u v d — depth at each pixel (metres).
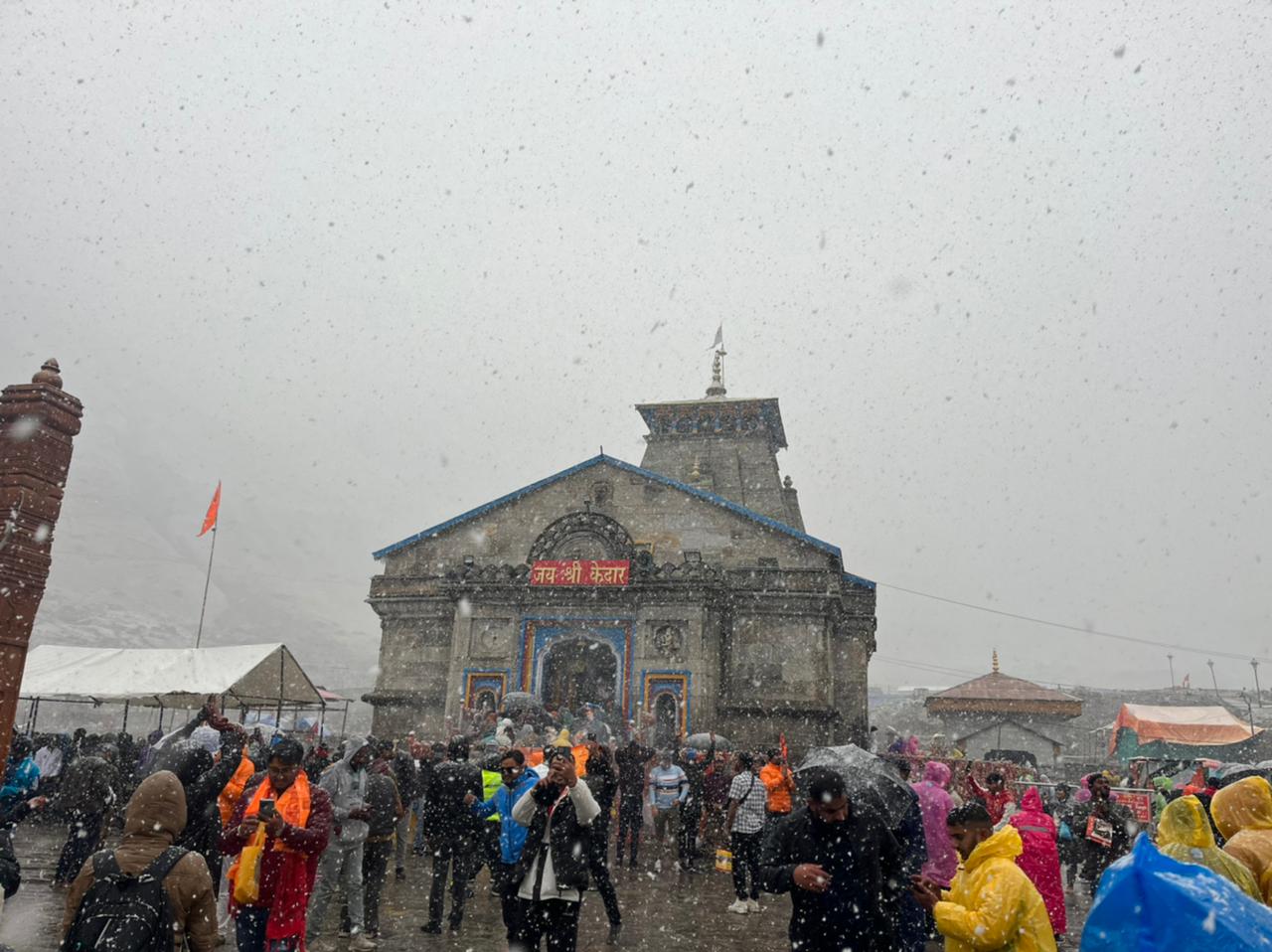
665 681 34.84
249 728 27.45
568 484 41.53
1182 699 71.50
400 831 15.75
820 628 36.69
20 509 7.53
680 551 39.38
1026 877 5.28
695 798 18.27
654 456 53.69
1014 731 55.03
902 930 7.48
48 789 21.75
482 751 20.25
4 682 7.34
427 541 42.19
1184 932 3.52
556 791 7.98
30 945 9.66
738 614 37.31
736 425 53.62
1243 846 6.15
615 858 19.31
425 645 40.41
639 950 10.86
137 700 26.75
